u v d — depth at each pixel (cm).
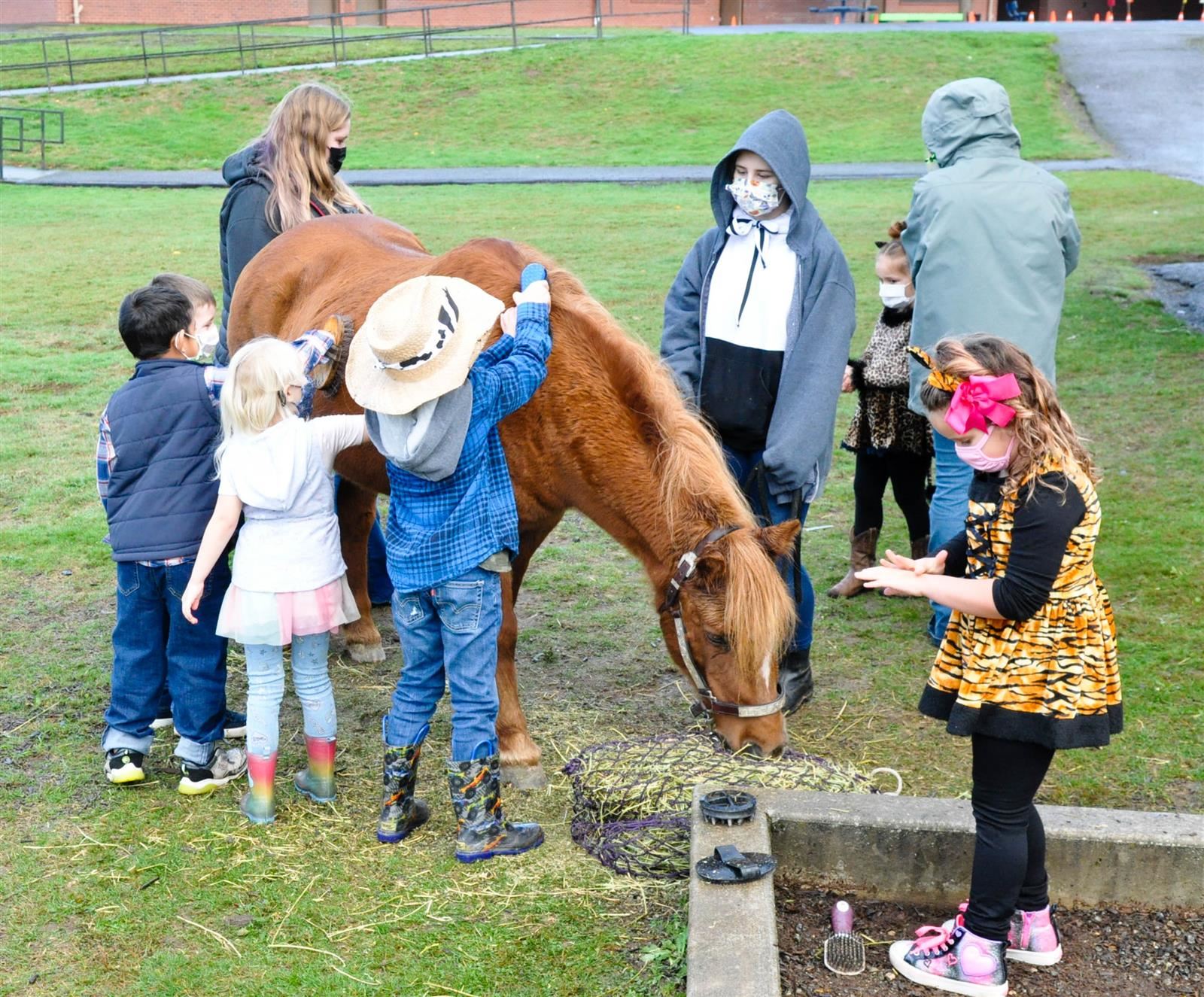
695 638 313
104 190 1952
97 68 2944
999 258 430
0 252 1385
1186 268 1178
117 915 300
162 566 350
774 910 270
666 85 2675
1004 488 249
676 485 319
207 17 3650
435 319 291
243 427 328
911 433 488
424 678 333
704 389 408
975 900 261
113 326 1045
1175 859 286
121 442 353
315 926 296
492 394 309
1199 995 261
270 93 2694
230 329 483
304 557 334
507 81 2742
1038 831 266
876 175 1905
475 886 314
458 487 314
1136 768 373
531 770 368
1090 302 1043
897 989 265
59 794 359
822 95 2583
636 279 1177
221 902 306
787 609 303
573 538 607
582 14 3734
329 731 352
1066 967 272
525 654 469
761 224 400
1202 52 2859
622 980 273
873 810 302
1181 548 542
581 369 335
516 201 1738
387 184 1941
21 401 821
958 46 2861
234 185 515
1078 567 248
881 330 493
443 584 315
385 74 2806
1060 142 2175
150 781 371
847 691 435
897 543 577
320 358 367
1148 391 793
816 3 3794
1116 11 4203
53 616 494
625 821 336
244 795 358
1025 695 250
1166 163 1992
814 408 388
